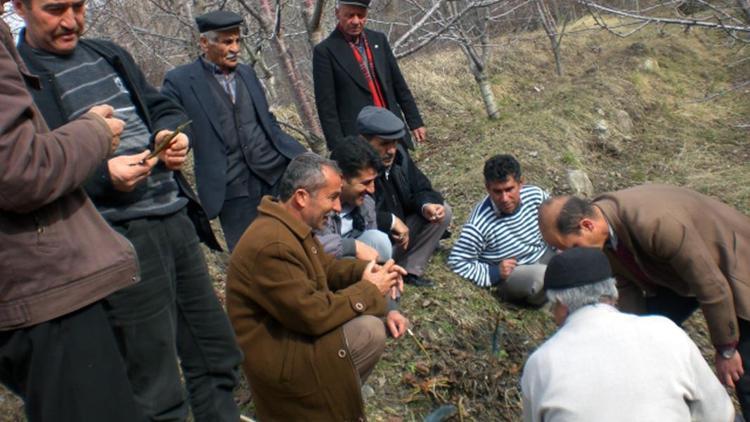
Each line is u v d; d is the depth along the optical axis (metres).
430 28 7.89
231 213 3.92
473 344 4.16
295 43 9.27
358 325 2.89
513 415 3.82
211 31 3.79
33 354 1.82
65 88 2.26
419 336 4.05
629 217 2.94
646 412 2.09
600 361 2.17
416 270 4.48
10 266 1.76
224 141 3.84
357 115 4.69
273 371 2.85
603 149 7.90
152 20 7.31
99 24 6.85
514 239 4.50
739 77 9.98
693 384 2.17
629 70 9.68
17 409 3.34
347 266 3.20
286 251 2.78
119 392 1.94
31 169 1.67
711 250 2.97
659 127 8.66
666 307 3.42
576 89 8.86
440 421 3.58
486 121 8.12
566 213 2.88
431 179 6.80
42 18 2.19
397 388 3.71
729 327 2.87
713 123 8.78
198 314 2.54
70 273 1.83
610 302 2.33
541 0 9.65
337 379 2.83
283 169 4.03
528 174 6.79
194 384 2.58
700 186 7.14
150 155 2.23
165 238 2.40
